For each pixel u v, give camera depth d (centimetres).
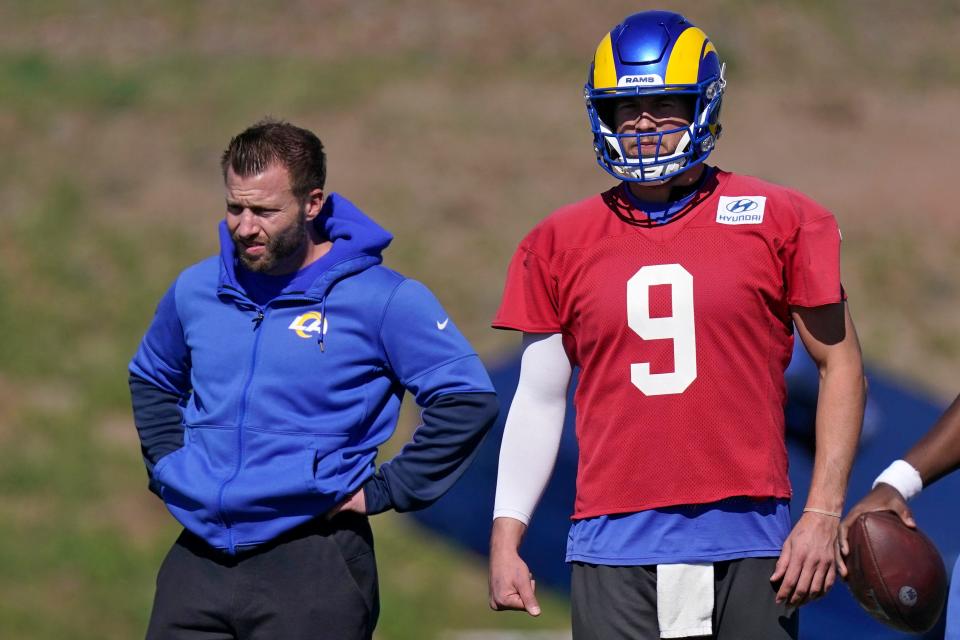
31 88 8325
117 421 5331
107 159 7656
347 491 1402
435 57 9069
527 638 3794
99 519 4541
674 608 1322
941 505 2620
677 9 9694
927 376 6159
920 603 1245
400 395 1470
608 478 1356
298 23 9400
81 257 6688
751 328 1337
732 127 8406
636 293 1345
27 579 4078
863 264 7075
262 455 1396
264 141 1384
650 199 1380
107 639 3831
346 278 1433
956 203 7675
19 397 5403
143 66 8731
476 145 8044
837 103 8781
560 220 1409
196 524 1403
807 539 1295
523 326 1427
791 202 1355
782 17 9781
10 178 7388
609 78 1352
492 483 3347
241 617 1398
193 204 7288
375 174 7656
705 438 1330
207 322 1445
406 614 3928
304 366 1409
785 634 1331
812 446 2481
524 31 9406
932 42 9806
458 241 7100
